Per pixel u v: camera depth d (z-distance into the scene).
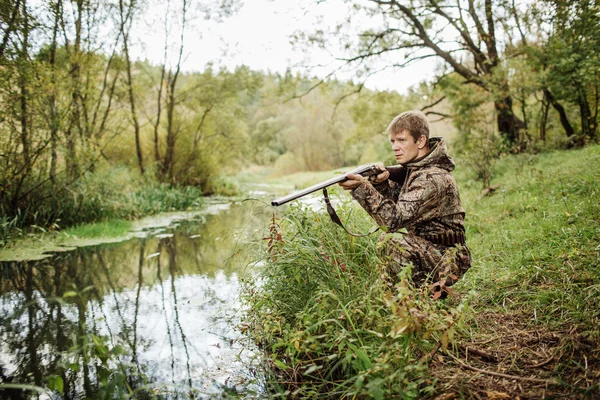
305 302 2.78
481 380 1.96
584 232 3.23
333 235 2.99
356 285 2.60
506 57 9.87
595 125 9.82
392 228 2.40
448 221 2.50
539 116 11.66
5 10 6.13
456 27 10.60
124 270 5.14
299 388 2.20
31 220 7.56
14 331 3.28
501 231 4.18
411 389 1.87
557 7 6.40
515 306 2.66
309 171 38.38
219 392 2.36
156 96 14.98
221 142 16.97
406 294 1.92
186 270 5.08
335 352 2.36
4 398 2.35
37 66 6.75
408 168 2.59
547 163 7.65
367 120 13.80
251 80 15.12
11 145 7.30
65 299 4.07
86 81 8.69
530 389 1.83
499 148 9.33
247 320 3.28
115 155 14.17
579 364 1.87
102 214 8.46
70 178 8.23
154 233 7.71
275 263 2.92
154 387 2.42
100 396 2.23
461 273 2.59
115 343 3.05
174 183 14.59
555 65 8.87
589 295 2.34
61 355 2.86
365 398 1.96
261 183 25.55
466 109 10.63
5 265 5.39
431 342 2.26
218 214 10.55
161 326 3.36
